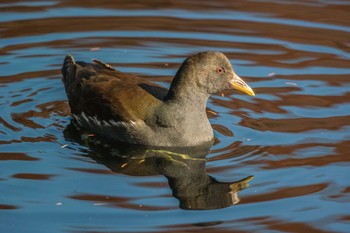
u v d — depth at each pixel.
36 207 11.12
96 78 14.42
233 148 13.34
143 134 13.56
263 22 18.88
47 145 13.41
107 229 10.52
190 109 13.53
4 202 11.25
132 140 13.68
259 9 19.70
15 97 15.37
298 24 18.78
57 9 19.55
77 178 12.12
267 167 12.55
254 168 12.54
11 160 12.70
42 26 18.52
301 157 12.88
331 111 14.76
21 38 17.89
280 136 13.74
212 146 13.48
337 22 18.88
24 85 15.95
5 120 14.33
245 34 18.25
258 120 14.52
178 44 17.77
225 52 17.36
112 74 14.63
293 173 12.30
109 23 18.80
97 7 19.77
